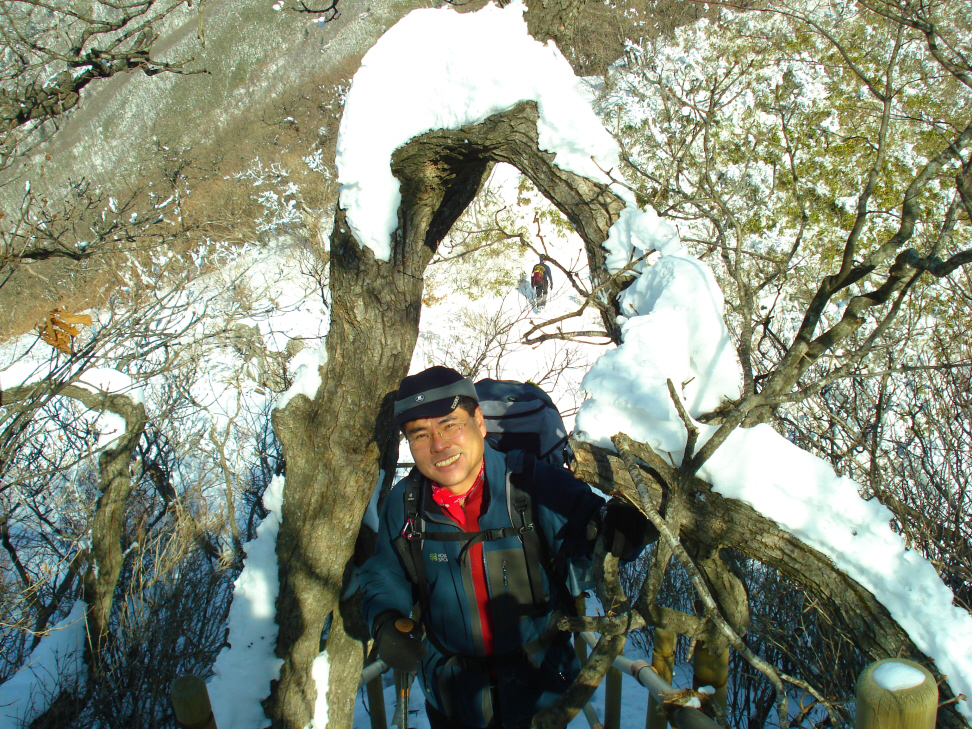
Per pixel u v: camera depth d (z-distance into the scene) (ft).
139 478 18.66
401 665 5.86
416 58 7.07
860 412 10.61
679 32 30.58
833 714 5.00
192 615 15.92
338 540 8.89
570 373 29.43
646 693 14.35
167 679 14.24
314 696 9.31
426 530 6.31
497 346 28.25
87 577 13.85
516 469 6.14
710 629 5.98
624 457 5.00
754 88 24.50
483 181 8.56
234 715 9.07
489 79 6.80
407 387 5.95
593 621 5.27
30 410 11.82
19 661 14.89
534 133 6.95
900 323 10.66
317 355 9.04
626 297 6.79
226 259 43.27
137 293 17.76
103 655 14.20
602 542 5.55
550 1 7.88
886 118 5.46
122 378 13.71
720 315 6.00
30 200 19.54
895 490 9.36
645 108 26.91
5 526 15.31
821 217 21.85
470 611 6.23
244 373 25.00
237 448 23.29
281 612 9.20
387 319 8.03
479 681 6.34
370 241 7.63
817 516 4.77
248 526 21.06
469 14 7.18
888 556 4.59
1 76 20.24
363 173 7.36
